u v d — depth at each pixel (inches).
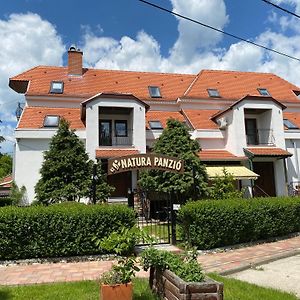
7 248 490.9
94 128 1079.0
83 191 821.2
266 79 1603.1
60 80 1365.7
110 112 1185.4
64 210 518.6
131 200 946.7
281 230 678.5
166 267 297.6
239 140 1158.3
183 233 582.9
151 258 313.1
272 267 466.0
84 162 871.1
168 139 918.4
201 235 555.5
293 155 1262.3
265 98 1211.9
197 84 1441.9
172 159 611.2
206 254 547.2
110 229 526.0
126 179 1116.5
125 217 537.3
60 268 463.2
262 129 1272.1
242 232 605.3
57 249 505.7
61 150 874.8
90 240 517.0
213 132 1211.9
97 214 525.7
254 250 570.6
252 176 1034.7
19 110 1349.7
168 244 582.9
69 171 852.6
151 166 599.2
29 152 1051.9
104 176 871.1
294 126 1320.1
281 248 581.0
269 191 1216.8
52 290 344.8
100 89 1357.0
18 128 1061.1
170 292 277.7
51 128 1080.8
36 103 1232.8
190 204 567.2
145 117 1165.7
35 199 877.8
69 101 1261.1
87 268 461.7
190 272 275.7
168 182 846.5
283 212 687.7
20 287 359.6
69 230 512.7
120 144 1196.5
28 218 500.7
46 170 858.1
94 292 331.9
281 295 328.5
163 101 1350.9
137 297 309.9
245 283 369.4
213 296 253.4
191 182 845.8
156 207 919.0
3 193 1279.5
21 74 1376.7
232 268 444.8
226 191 898.1
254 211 627.2
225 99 1376.7
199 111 1337.4
